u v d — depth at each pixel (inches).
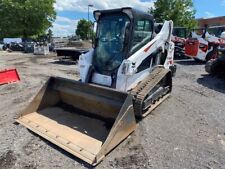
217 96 278.4
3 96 265.9
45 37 1590.8
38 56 766.5
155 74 221.6
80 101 196.1
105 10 204.4
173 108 232.4
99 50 210.7
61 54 567.8
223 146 163.2
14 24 1424.7
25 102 242.7
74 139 159.6
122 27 196.9
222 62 369.1
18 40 1310.3
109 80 195.0
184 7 1028.5
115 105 169.3
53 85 206.4
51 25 1549.0
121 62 194.9
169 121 201.2
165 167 137.9
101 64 205.3
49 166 136.4
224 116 216.4
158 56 241.9
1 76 323.0
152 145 161.3
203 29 533.3
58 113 197.5
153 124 194.2
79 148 149.7
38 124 179.2
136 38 202.4
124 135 161.5
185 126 192.7
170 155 150.1
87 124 180.4
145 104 193.8
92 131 170.6
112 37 203.2
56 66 509.7
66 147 151.2
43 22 1478.8
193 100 260.1
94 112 191.3
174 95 275.6
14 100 249.9
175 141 167.8
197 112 224.1
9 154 146.3
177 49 579.2
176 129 186.7
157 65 238.2
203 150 157.1
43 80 348.8
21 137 165.8
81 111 199.2
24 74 399.9
